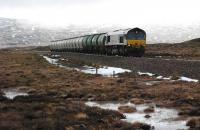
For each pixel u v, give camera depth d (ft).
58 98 120.16
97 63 243.81
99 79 168.45
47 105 92.84
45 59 354.33
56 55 403.95
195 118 80.53
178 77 150.30
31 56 415.23
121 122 72.69
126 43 230.89
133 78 164.04
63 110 85.97
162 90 125.90
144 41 233.76
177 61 154.40
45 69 237.45
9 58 382.01
